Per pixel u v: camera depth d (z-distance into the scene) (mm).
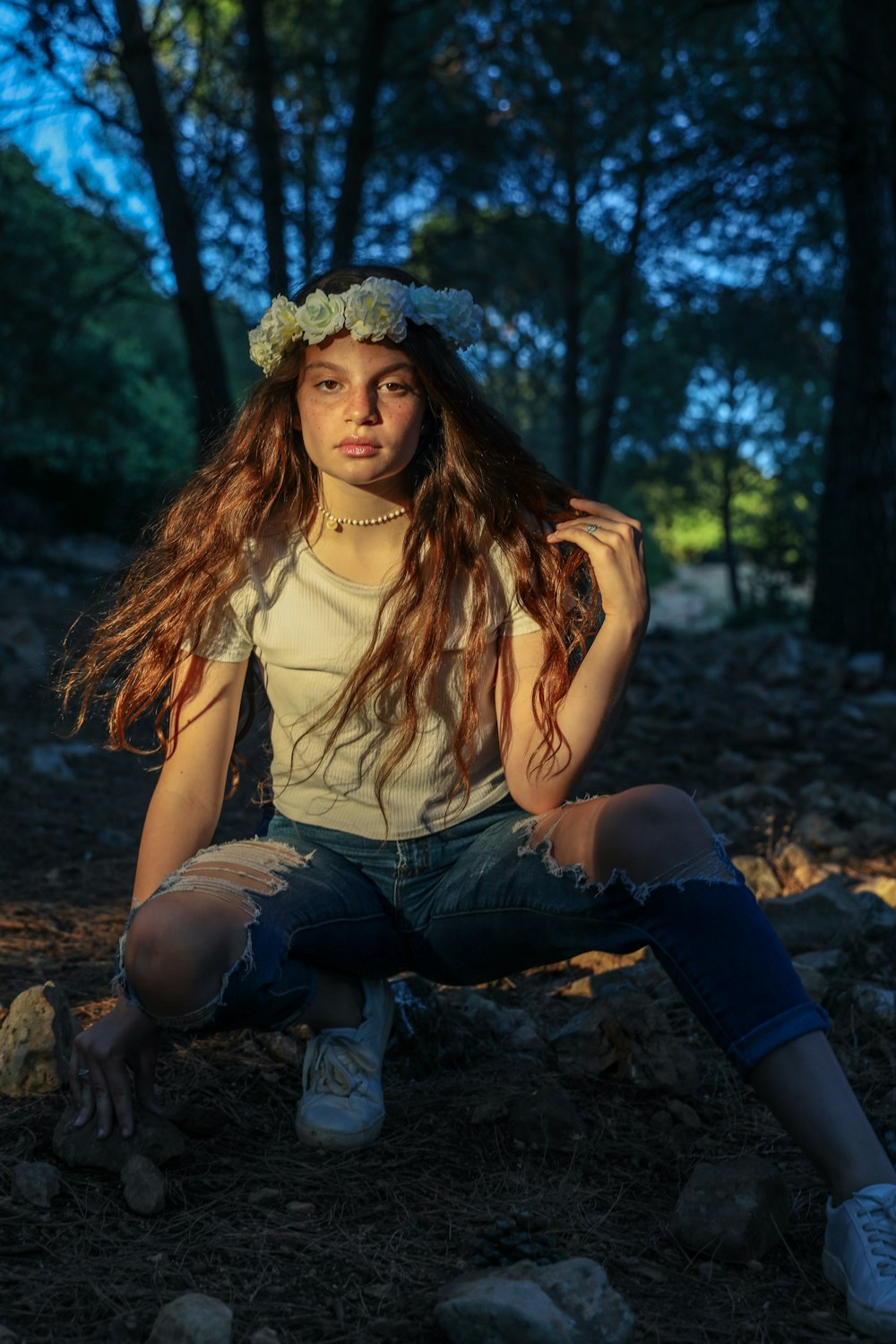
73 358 15180
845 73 9906
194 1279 1712
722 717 7789
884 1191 1718
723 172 10203
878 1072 2562
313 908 2037
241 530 2090
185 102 10133
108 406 16719
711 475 25484
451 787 2129
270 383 2092
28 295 12930
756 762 6520
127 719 2186
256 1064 2445
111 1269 1727
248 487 2098
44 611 10461
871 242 10242
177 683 2172
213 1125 2158
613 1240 1874
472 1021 2684
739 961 1808
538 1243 1816
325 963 2117
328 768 2131
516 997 3023
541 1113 2193
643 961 3201
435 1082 2438
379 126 12031
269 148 10172
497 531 2051
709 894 1841
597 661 2025
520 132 12547
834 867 4320
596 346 20094
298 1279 1731
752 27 11156
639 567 2031
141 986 1886
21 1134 2082
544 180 13438
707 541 44188
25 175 11977
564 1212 1944
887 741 7109
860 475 10477
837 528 13227
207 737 2176
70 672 2301
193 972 1866
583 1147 2166
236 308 11156
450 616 2057
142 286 17906
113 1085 1990
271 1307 1654
